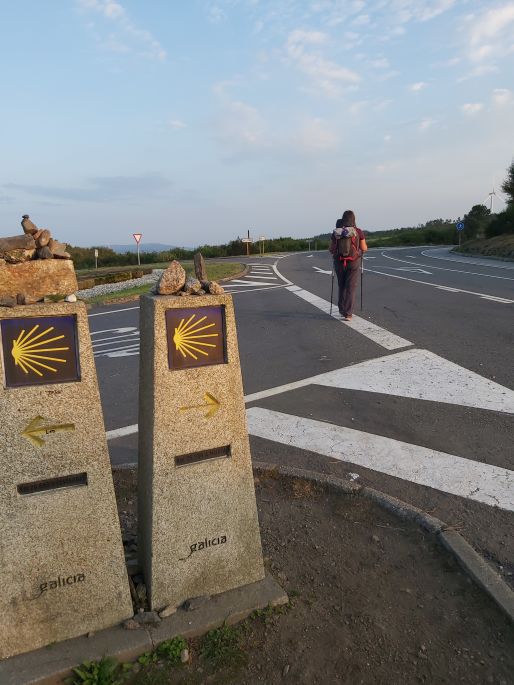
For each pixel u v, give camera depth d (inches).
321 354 339.3
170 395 107.8
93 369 101.1
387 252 1823.3
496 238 1595.7
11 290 99.0
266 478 171.6
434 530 139.7
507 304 496.4
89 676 98.7
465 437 202.1
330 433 211.5
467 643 106.6
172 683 99.7
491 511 151.4
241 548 119.3
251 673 101.5
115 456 198.5
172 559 112.8
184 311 107.3
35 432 98.9
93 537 105.5
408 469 178.5
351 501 156.8
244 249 2149.4
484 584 119.8
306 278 865.5
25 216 104.3
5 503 98.7
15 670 99.7
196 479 112.6
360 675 100.5
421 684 98.3
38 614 103.7
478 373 281.3
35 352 97.7
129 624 108.9
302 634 109.7
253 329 433.4
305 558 132.9
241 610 113.7
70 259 104.0
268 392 267.6
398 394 254.1
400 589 121.6
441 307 497.4
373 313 481.7
